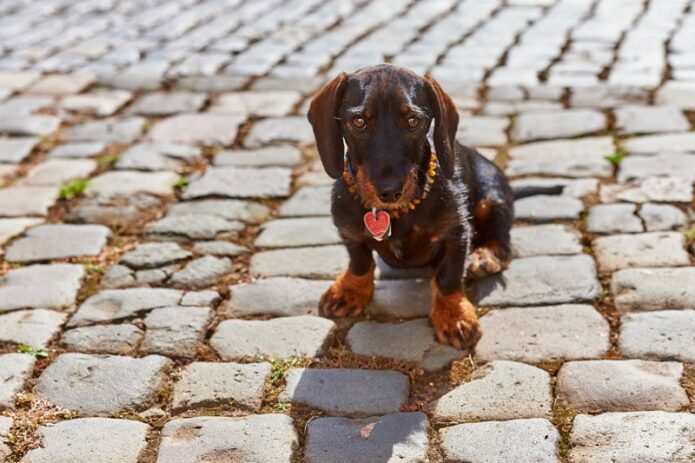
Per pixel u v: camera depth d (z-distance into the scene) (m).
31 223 1.82
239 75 2.37
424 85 1.43
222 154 2.03
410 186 1.40
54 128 2.16
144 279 1.65
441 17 2.76
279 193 1.87
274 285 1.62
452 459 1.30
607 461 1.28
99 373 1.45
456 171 1.52
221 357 1.48
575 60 2.33
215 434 1.35
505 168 1.91
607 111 2.08
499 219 1.62
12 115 2.21
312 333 1.51
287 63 2.42
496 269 1.59
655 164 1.87
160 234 1.76
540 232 1.71
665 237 1.66
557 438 1.31
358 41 2.56
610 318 1.51
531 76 2.27
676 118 2.03
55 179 1.96
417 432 1.34
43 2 3.14
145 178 1.94
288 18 2.83
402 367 1.45
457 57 2.39
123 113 2.22
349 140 1.43
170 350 1.49
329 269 1.65
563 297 1.55
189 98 2.26
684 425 1.31
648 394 1.36
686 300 1.52
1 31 2.79
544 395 1.38
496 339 1.48
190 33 2.71
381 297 1.58
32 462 1.32
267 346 1.49
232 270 1.67
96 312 1.57
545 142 1.99
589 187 1.82
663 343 1.44
